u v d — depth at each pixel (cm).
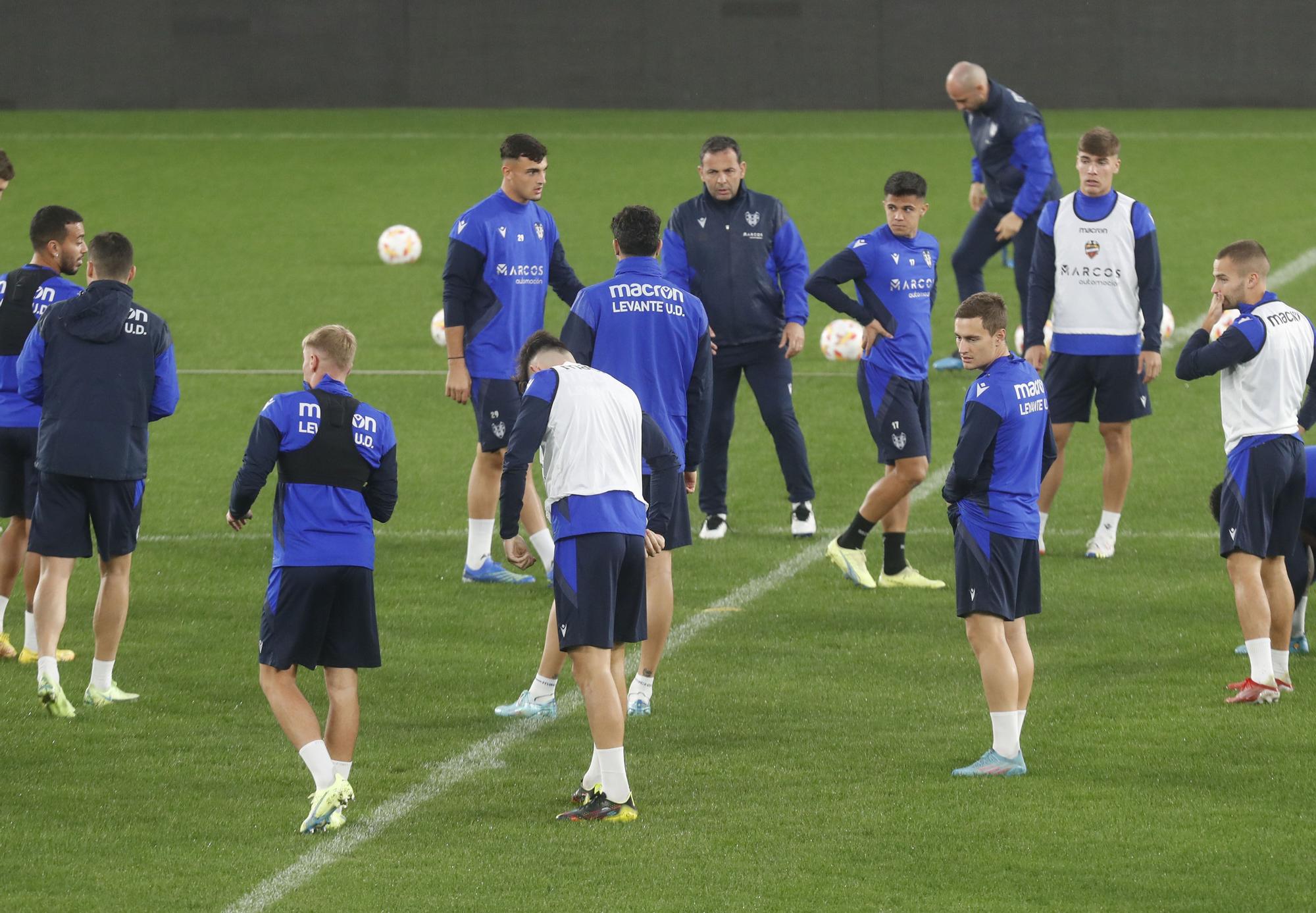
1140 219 3444
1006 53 11488
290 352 5675
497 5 11712
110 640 2672
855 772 2358
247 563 3547
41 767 2392
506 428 3347
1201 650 2920
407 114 11575
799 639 3048
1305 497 2753
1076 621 3116
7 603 2920
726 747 2484
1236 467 2616
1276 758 2359
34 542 2608
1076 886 1944
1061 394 3541
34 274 2852
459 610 3244
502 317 3350
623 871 2006
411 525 3853
